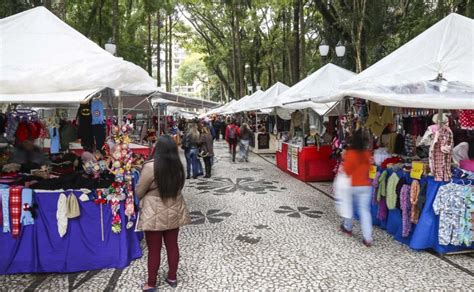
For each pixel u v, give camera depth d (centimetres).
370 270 452
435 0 1448
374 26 1388
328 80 981
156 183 377
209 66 3616
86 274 449
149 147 949
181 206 393
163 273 447
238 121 2750
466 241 484
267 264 474
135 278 436
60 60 421
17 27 468
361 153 544
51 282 427
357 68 1316
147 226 374
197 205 807
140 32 2888
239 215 720
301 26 1525
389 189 568
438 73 545
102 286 416
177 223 387
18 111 769
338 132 1045
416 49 615
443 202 488
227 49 3173
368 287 406
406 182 543
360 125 725
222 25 3206
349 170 549
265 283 419
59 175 529
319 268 459
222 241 568
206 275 441
